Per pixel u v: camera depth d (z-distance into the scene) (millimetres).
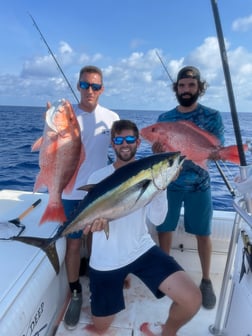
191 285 2123
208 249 2795
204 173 2721
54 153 2195
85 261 3041
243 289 1693
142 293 2820
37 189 2240
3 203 2977
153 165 1790
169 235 2900
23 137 13273
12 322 1569
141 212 2279
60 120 2176
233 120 1851
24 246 2152
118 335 2354
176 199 2787
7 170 7512
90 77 2609
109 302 2256
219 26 1903
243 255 1723
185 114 2764
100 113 2742
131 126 2188
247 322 1602
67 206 2645
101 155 2727
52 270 2051
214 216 3283
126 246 2240
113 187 1853
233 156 2357
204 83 2734
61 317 2512
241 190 1716
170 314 2176
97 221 1891
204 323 2445
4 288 1723
